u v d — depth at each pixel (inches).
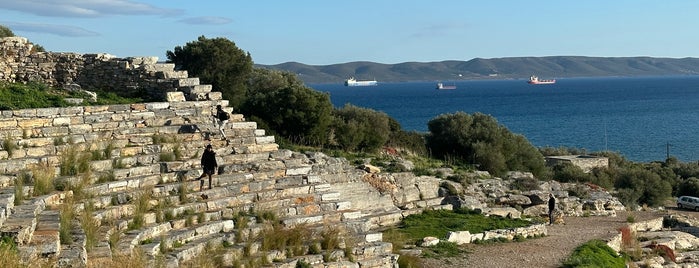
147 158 928.9
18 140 876.6
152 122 1041.5
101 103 1136.8
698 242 1425.9
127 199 786.8
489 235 1173.1
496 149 2031.3
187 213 808.9
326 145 1779.0
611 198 1786.4
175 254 676.1
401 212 1275.8
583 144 4205.2
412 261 899.4
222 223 803.4
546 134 4813.0
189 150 991.6
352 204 1224.2
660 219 1621.6
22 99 1087.0
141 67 1223.5
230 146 1047.6
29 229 557.3
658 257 1221.1
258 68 2267.5
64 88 1211.9
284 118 1715.1
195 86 1156.5
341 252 809.5
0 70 1185.4
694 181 2474.2
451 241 1109.1
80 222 649.0
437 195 1444.4
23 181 749.3
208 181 910.4
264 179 978.1
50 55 1238.9
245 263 711.7
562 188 1772.9
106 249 599.8
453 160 2011.6
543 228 1270.9
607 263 1067.9
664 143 4205.2
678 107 7682.1
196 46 1640.0
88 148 898.1
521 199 1529.3
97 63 1253.7
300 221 884.6
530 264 1001.5
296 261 757.3
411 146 2101.4
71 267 519.5
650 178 2345.0
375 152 1872.5
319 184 1010.7
